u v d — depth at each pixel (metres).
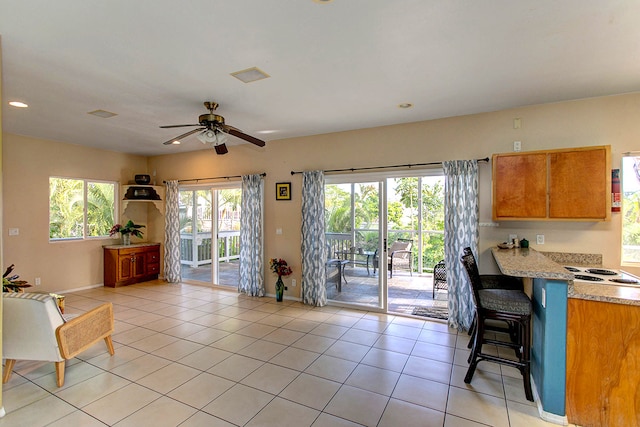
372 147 4.45
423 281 6.56
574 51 2.36
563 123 3.43
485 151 3.79
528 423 2.18
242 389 2.58
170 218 6.29
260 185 5.29
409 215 7.14
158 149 6.01
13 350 2.60
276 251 5.25
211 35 2.14
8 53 2.37
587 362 2.14
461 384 2.66
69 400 2.42
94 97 3.28
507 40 2.21
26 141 4.98
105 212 6.12
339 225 4.78
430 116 3.95
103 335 3.06
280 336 3.66
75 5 1.81
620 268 3.22
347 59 2.49
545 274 2.15
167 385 2.63
